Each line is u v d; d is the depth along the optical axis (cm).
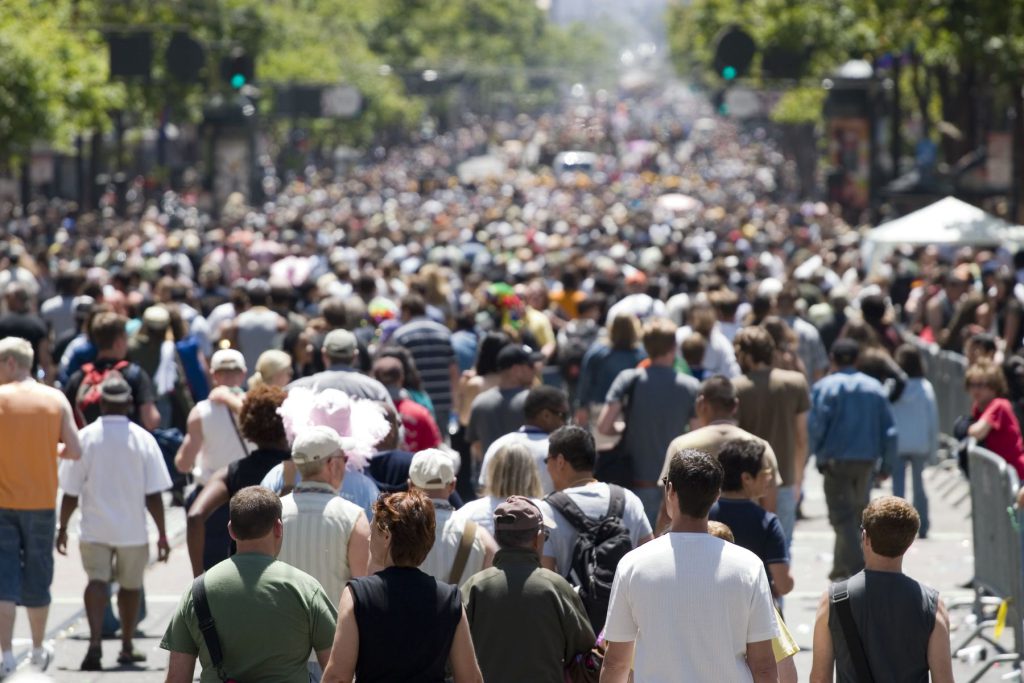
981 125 15950
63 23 13675
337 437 2398
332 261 8594
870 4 10919
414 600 1945
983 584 3569
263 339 5322
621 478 3553
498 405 3691
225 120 17612
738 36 9419
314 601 2052
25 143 12369
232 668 2028
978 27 10038
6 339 3181
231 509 2061
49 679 1170
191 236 9594
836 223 14662
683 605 1936
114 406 3300
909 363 4778
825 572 4359
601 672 2003
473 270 8281
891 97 16850
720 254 9156
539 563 2186
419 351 4838
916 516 2086
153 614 3856
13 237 9531
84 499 3294
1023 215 12069
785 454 3606
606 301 6125
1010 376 4362
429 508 1972
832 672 2119
